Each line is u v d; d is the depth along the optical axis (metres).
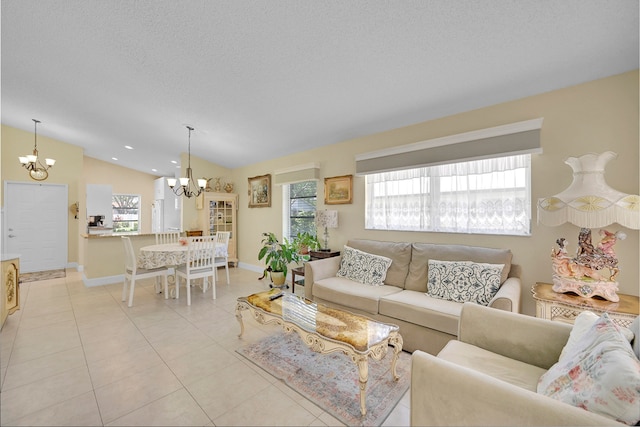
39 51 2.78
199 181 4.76
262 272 5.50
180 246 4.11
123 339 2.60
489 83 2.46
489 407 0.98
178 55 2.60
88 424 1.57
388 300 2.53
